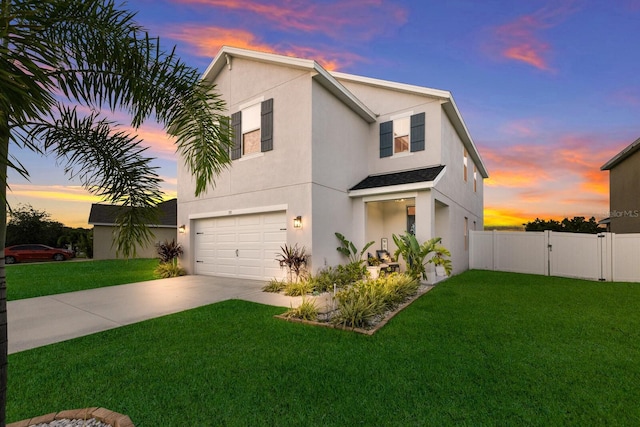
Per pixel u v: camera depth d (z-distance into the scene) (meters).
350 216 10.80
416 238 9.46
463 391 3.06
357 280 9.24
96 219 21.41
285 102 9.55
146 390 3.13
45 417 2.51
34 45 1.90
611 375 3.38
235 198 10.74
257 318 5.64
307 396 3.00
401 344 4.32
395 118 11.59
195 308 6.47
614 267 10.32
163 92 3.14
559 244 11.40
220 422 2.61
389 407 2.81
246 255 10.56
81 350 4.19
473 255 13.67
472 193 16.16
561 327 5.07
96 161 3.21
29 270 14.02
